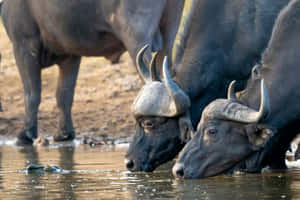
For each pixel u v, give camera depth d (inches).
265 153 1020.5
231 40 1252.5
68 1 1699.1
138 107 1117.1
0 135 2102.6
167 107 1098.1
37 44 1878.7
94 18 1686.8
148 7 1595.7
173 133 1112.8
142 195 802.2
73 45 1782.7
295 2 1075.3
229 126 952.3
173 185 894.4
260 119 914.1
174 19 1663.4
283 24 1066.7
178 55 1234.0
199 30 1234.0
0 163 1274.6
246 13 1264.8
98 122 2159.2
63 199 779.4
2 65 2815.0
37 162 1277.1
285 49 1042.7
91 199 775.1
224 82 1246.9
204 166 959.6
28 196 808.9
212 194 802.8
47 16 1781.5
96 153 1483.8
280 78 1024.2
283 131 1033.5
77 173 1063.6
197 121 1186.0
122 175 1035.3
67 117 1972.2
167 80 1084.5
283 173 1028.5
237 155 951.6
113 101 2317.9
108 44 1755.7
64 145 1839.3
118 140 1910.7
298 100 1019.3
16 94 2514.8
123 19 1608.0
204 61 1207.6
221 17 1251.2
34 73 1909.4
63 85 1969.7
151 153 1116.5
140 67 1189.7
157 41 1670.8
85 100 2349.9
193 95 1176.8
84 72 2598.4
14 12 1881.2
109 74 2539.4
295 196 778.2
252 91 1023.0
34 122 1913.1
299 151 1188.5
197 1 1253.7
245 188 852.0
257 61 1263.5
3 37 3144.7
